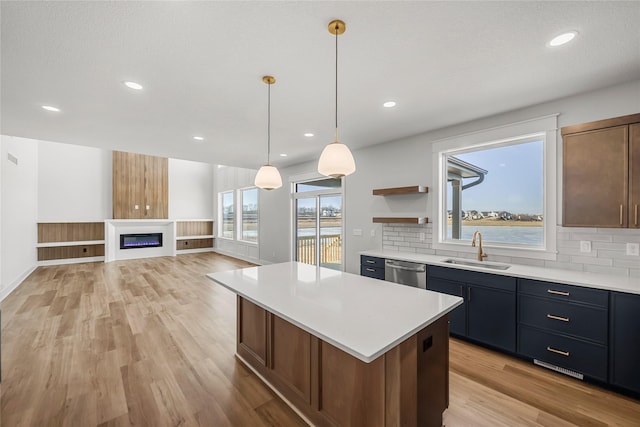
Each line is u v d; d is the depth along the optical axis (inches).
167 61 78.7
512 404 78.7
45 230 274.2
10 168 195.9
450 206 143.1
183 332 127.3
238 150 185.6
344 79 89.9
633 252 92.2
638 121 83.1
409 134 149.9
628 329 78.9
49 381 89.4
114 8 57.8
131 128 137.4
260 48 73.1
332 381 68.4
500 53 75.6
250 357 98.0
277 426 72.2
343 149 71.0
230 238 347.9
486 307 107.2
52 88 93.9
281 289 82.4
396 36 68.2
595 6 58.1
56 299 174.1
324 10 59.2
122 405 78.7
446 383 72.8
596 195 90.6
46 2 55.7
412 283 130.7
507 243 124.1
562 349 90.4
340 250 200.4
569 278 91.3
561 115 105.3
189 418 74.2
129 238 323.3
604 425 70.7
